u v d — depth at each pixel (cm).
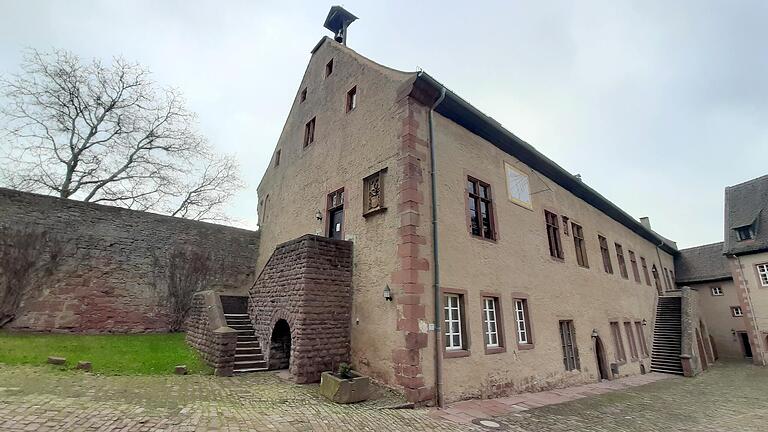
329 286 942
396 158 931
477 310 952
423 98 970
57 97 1820
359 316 932
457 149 1049
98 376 761
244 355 1009
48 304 1192
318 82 1490
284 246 1048
